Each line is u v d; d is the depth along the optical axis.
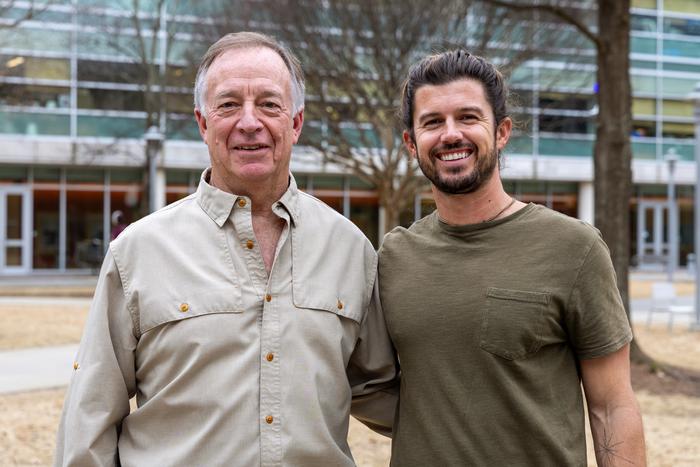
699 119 14.38
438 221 2.72
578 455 2.46
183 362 2.52
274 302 2.57
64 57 26.34
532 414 2.41
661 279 27.41
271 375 2.51
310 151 17.78
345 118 15.90
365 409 2.90
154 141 19.06
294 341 2.55
